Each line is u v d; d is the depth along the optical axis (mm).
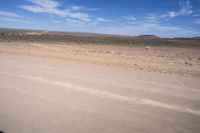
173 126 3887
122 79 7508
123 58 14383
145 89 6285
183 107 4863
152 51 25734
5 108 4578
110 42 44656
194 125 3945
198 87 6648
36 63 10531
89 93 5762
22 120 3994
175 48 35969
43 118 4098
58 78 7387
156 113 4484
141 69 9836
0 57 12312
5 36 42438
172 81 7430
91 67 9945
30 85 6426
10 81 6855
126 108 4727
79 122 3959
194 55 21656
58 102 5008
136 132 3635
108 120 4078
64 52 17125
